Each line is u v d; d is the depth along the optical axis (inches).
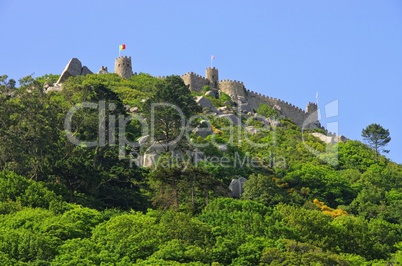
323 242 4279.0
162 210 4485.7
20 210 4133.9
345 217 4724.4
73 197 4512.8
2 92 5132.9
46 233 3880.4
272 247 3986.2
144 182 4776.1
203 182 4616.1
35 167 4662.9
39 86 5339.6
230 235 4094.5
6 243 3715.6
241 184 5251.0
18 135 4768.7
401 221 5191.9
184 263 3698.3
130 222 4055.1
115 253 3801.7
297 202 5295.3
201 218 4330.7
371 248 4424.2
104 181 4618.6
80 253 3718.0
